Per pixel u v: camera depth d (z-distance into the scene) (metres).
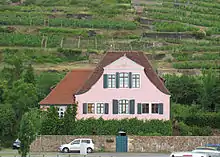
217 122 133.12
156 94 127.50
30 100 139.62
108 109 127.19
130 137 119.31
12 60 163.00
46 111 124.88
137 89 127.50
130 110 127.19
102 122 125.38
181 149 118.50
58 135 120.25
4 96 140.50
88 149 117.06
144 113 127.19
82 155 108.56
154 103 127.38
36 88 149.62
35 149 119.31
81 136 120.25
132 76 127.69
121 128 125.19
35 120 102.38
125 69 127.69
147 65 131.12
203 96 150.12
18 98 138.75
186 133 126.31
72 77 137.25
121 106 127.50
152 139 118.81
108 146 119.50
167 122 126.06
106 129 125.06
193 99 158.38
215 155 87.56
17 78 156.12
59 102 130.88
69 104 129.25
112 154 112.38
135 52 133.62
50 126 123.00
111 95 127.25
